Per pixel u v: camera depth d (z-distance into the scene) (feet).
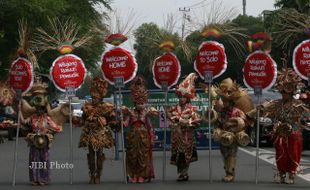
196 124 47.98
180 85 48.19
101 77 49.32
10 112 50.88
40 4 121.49
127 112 48.37
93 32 50.98
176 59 49.85
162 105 68.39
